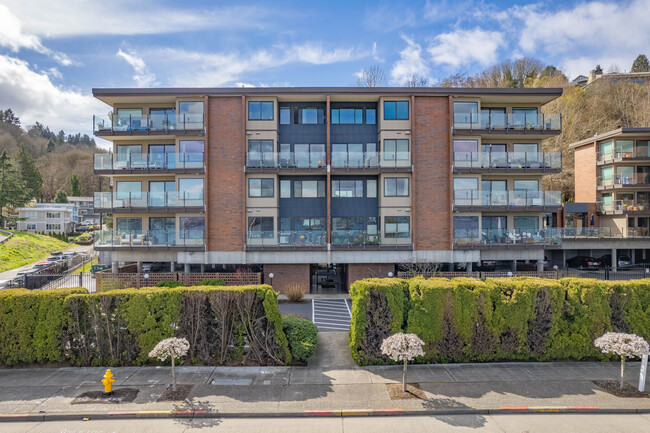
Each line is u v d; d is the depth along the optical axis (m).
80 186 95.69
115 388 10.41
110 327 12.07
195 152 24.78
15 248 48.34
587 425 8.75
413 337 10.32
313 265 26.56
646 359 10.06
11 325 11.90
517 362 12.36
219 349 12.26
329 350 13.46
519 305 12.33
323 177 26.02
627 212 33.44
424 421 8.93
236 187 24.36
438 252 24.45
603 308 12.55
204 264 25.08
